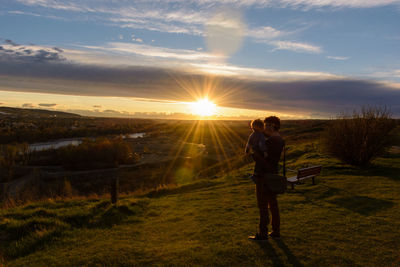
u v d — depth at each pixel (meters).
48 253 5.33
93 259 4.74
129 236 6.15
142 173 62.47
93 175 61.66
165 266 4.33
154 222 7.40
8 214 7.91
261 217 5.17
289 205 8.48
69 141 162.50
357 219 6.66
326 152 16.66
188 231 6.29
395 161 16.72
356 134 15.00
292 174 15.59
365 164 15.30
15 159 74.12
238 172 19.02
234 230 6.15
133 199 10.45
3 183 54.78
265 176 4.88
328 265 4.26
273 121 4.95
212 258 4.55
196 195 11.62
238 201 9.69
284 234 5.64
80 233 6.54
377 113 14.94
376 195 9.22
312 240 5.30
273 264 4.31
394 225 6.12
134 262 4.52
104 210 8.54
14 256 5.44
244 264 4.33
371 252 4.72
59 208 9.16
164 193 13.59
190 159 77.44
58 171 67.06
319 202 8.75
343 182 11.80
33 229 6.75
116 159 73.94
